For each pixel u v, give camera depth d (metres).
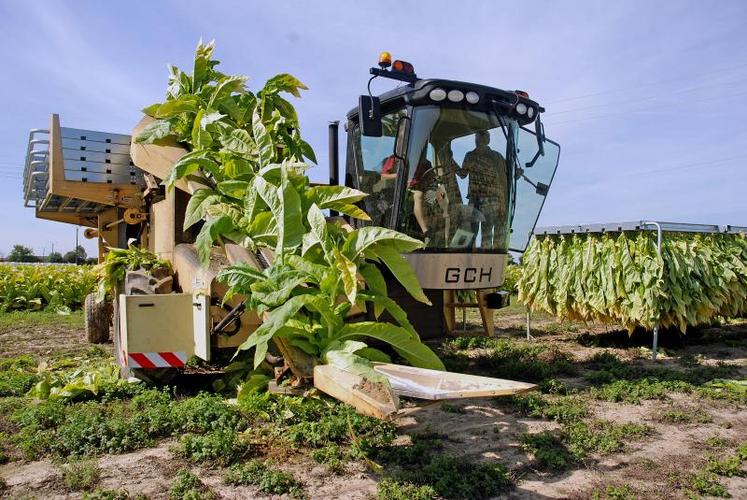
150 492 3.01
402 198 5.13
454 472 3.23
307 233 3.81
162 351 4.41
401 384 3.01
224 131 4.73
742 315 9.37
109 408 4.30
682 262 7.18
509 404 4.79
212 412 4.00
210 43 5.63
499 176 5.37
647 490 3.14
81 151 6.70
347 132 6.14
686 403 4.92
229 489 3.07
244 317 4.24
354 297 3.30
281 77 5.61
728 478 3.34
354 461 3.47
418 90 4.98
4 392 5.05
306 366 3.49
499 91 5.18
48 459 3.49
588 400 4.99
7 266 15.71
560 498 3.04
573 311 7.92
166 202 5.49
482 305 5.63
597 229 7.52
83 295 14.22
